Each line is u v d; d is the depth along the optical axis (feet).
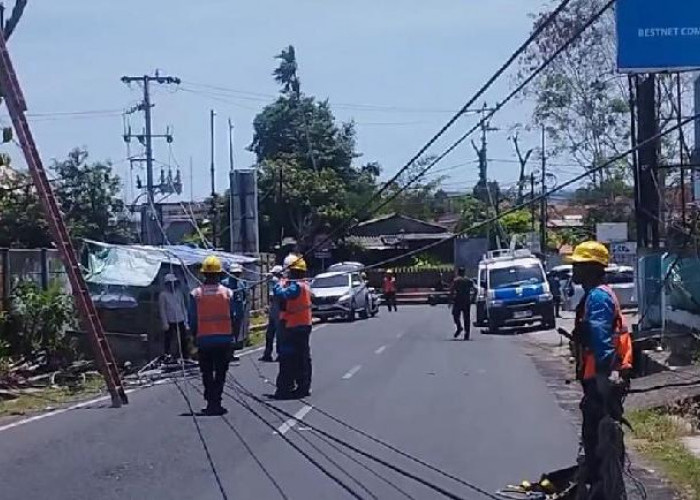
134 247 87.04
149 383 72.43
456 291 114.62
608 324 28.55
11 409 59.11
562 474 34.30
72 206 158.92
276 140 253.24
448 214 302.04
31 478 38.19
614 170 168.76
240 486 36.29
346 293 153.69
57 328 74.79
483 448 43.73
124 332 83.92
